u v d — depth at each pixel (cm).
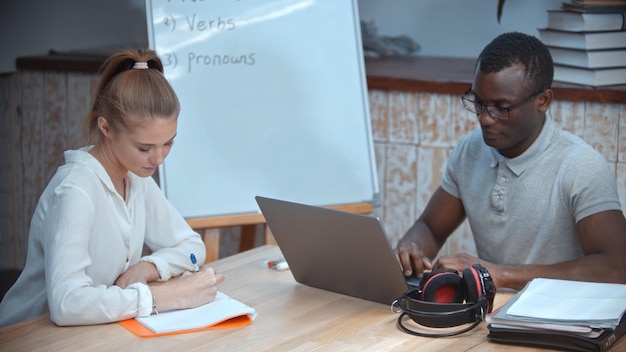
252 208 259
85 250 164
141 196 190
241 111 261
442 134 299
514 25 335
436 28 360
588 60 257
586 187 185
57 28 393
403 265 181
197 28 259
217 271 194
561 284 158
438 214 221
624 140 256
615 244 178
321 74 269
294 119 266
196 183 255
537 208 194
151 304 159
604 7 256
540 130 193
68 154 177
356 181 271
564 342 138
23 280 182
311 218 164
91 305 155
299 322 157
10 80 388
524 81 182
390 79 306
